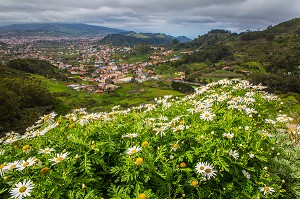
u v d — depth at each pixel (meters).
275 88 60.78
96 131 4.82
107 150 4.36
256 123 6.04
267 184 4.40
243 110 6.30
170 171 4.02
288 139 6.25
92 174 4.05
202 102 6.96
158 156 4.11
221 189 4.29
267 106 7.30
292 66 106.81
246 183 4.35
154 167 3.98
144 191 3.55
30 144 4.88
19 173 3.88
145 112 6.88
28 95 62.03
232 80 8.71
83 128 5.08
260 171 4.58
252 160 4.78
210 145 4.43
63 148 4.44
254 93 7.44
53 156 4.10
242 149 4.64
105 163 4.17
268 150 5.17
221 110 6.14
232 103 6.38
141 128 5.07
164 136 4.93
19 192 3.33
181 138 4.76
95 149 4.18
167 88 111.56
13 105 50.31
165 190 3.91
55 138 4.79
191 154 4.30
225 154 4.45
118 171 4.02
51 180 3.64
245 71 120.44
